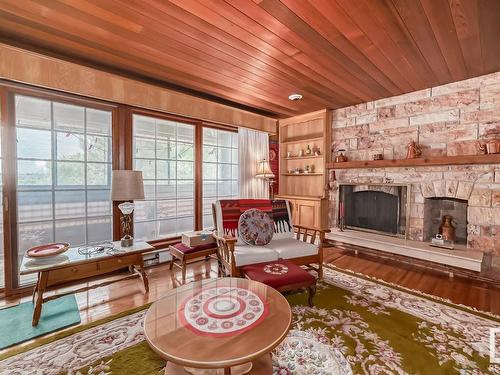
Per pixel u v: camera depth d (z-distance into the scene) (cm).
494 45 227
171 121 372
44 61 246
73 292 224
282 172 523
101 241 311
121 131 317
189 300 159
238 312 145
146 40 221
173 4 172
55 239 279
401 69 279
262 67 272
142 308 228
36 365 159
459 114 317
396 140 372
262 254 255
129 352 171
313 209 439
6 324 200
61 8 177
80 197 295
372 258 376
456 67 275
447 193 326
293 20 191
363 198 412
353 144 421
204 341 121
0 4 173
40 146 267
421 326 201
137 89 313
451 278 299
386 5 174
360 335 189
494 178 294
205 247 305
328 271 322
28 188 261
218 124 426
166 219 374
